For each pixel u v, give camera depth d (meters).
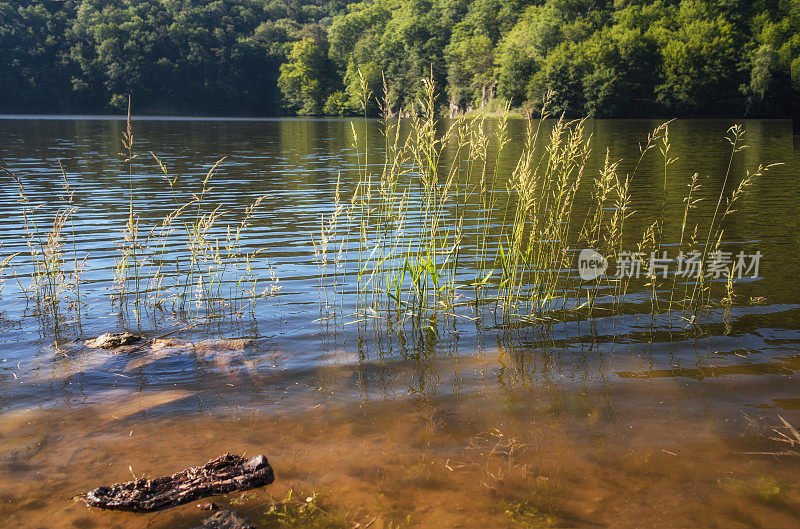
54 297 6.02
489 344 5.10
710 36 69.81
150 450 3.42
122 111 99.38
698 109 69.88
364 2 142.38
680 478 3.12
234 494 3.00
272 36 117.06
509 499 2.94
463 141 6.43
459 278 7.12
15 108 96.75
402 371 4.55
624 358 4.75
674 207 11.72
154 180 16.31
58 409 3.91
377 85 88.38
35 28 104.50
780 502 2.91
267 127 52.53
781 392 4.11
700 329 5.35
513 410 3.89
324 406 3.97
